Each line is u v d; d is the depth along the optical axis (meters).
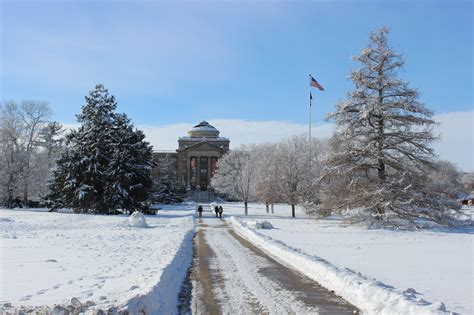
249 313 10.32
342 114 43.38
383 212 41.38
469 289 12.57
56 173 62.78
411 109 42.09
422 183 41.28
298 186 65.25
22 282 13.30
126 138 62.81
